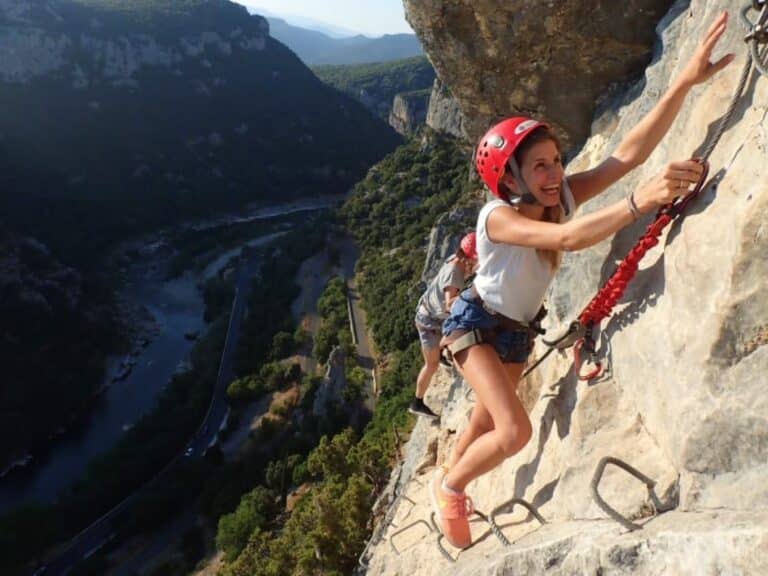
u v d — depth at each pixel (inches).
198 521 1588.3
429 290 184.2
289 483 1491.1
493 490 185.0
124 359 2669.8
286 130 5280.5
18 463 2074.3
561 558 114.9
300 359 2122.3
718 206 102.8
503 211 119.3
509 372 140.7
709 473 99.7
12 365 2369.6
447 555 161.5
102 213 3927.2
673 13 202.1
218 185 4635.8
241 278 3102.9
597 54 233.5
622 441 125.0
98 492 1755.7
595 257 158.6
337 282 2463.1
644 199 105.2
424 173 2910.9
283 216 4564.5
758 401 91.7
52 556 1572.3
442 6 241.1
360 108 6215.6
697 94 134.0
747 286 93.3
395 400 1519.4
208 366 2341.3
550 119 264.8
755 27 100.7
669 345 111.4
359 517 778.2
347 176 5226.4
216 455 1803.6
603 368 139.5
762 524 82.4
